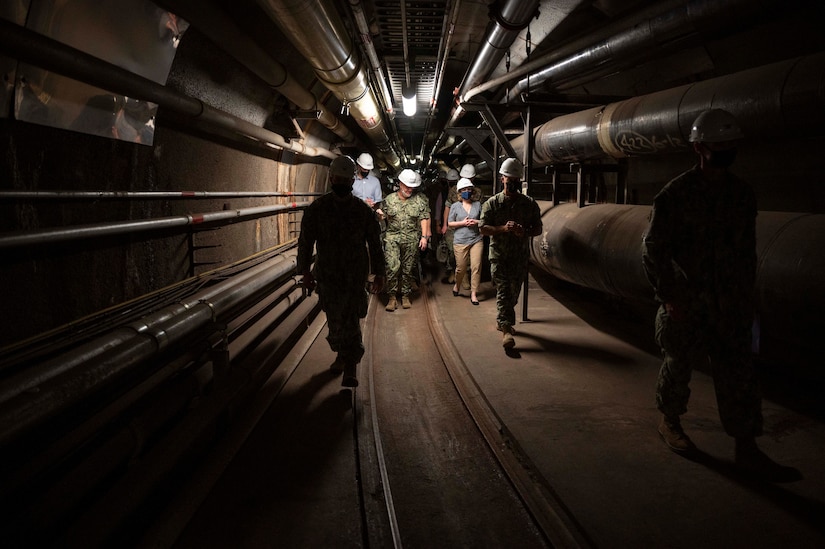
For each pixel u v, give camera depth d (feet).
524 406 12.30
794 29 12.73
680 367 9.41
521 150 24.59
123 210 10.04
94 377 6.84
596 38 15.23
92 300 9.22
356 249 12.96
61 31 7.09
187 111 10.83
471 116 42.06
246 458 10.02
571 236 18.21
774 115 11.21
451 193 29.22
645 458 9.75
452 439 11.49
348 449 10.40
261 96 16.20
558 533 7.82
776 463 8.91
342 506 8.45
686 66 16.71
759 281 10.41
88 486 6.57
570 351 16.49
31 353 7.08
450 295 26.09
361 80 17.84
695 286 8.97
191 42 10.77
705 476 9.07
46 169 7.74
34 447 6.33
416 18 18.47
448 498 9.18
